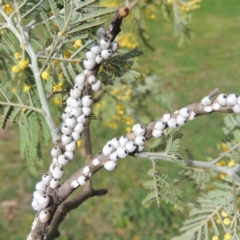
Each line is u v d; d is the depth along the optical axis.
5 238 1.03
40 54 0.30
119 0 0.70
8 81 0.37
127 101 0.72
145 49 0.71
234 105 0.25
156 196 0.28
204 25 2.51
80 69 0.29
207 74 1.91
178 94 1.73
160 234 1.06
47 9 0.34
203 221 0.33
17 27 0.32
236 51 2.16
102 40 0.26
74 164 1.27
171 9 0.69
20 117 0.36
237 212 0.31
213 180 0.36
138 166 1.30
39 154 0.37
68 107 0.27
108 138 1.40
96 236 1.06
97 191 0.41
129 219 1.11
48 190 0.26
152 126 0.26
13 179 1.24
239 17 2.63
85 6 0.27
